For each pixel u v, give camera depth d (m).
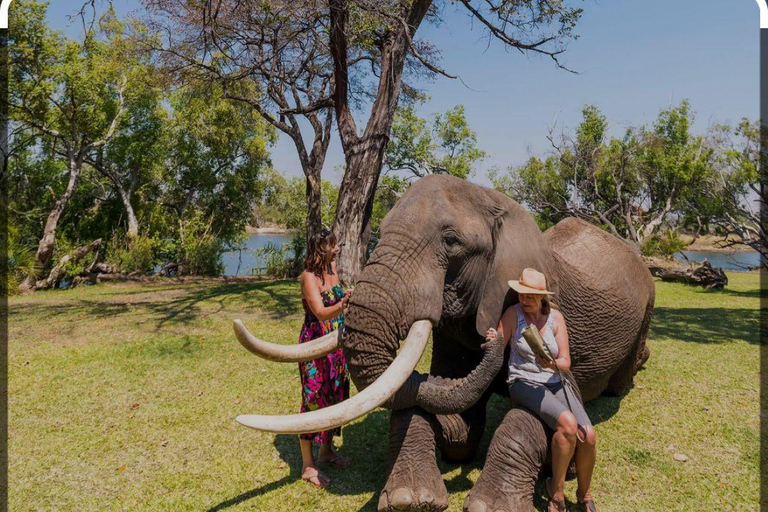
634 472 3.87
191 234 24.06
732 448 4.25
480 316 3.55
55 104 19.25
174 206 26.64
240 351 7.41
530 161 35.12
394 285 3.21
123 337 8.50
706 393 5.60
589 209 33.84
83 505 3.42
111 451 4.21
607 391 5.48
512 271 3.61
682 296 14.43
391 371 2.96
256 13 12.41
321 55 15.09
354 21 11.82
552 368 3.34
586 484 3.29
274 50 13.49
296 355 3.39
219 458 4.09
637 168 32.66
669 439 4.44
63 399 5.42
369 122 12.41
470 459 3.97
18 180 21.05
